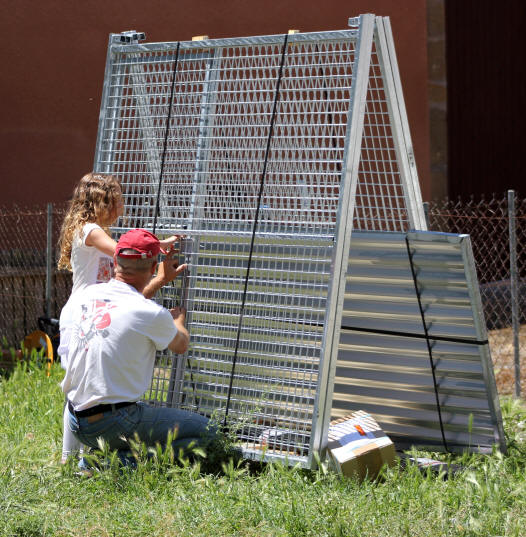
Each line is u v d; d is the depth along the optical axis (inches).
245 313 212.5
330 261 193.6
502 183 606.9
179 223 224.8
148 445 192.1
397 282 206.5
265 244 209.0
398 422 225.6
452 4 541.0
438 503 168.2
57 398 265.4
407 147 208.7
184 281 221.1
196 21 510.6
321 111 203.5
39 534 159.5
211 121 222.7
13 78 498.6
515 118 627.5
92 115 502.0
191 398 221.1
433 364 210.7
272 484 183.0
